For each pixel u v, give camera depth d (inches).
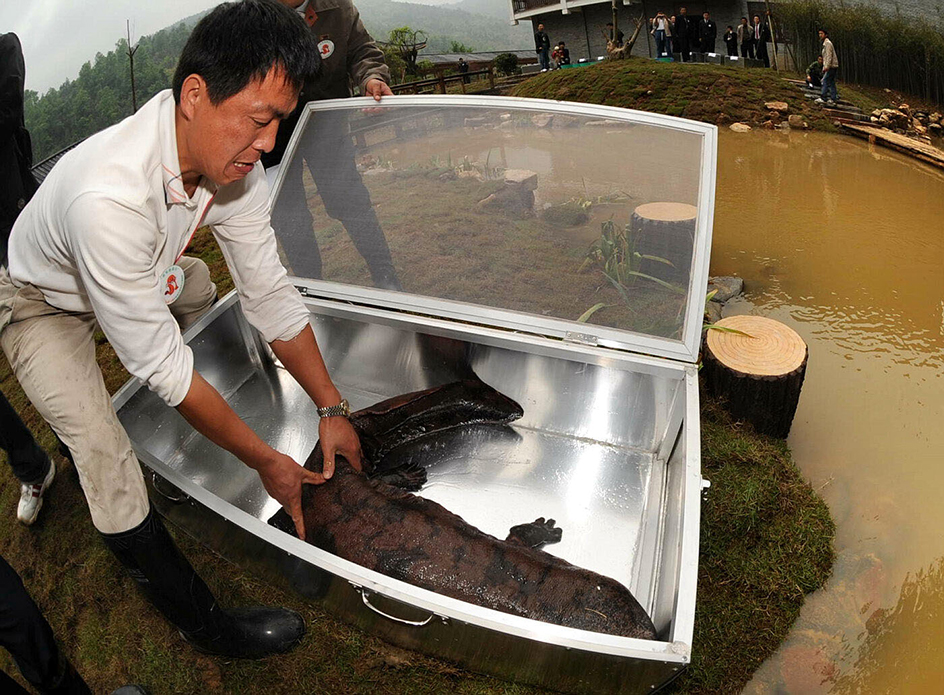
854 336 164.4
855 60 423.5
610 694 73.1
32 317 77.0
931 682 88.4
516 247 110.2
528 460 107.0
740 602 98.3
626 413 104.0
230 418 75.9
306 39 60.2
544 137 109.5
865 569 103.7
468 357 111.3
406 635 81.3
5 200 124.2
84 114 1088.2
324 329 120.9
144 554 75.7
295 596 90.0
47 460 121.2
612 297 103.7
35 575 112.2
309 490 95.0
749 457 118.4
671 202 101.8
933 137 335.3
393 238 117.8
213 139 62.6
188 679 92.1
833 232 223.8
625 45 529.0
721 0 657.6
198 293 116.0
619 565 92.0
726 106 370.6
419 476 105.3
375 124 119.9
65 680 76.0
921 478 120.1
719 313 175.3
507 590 81.7
